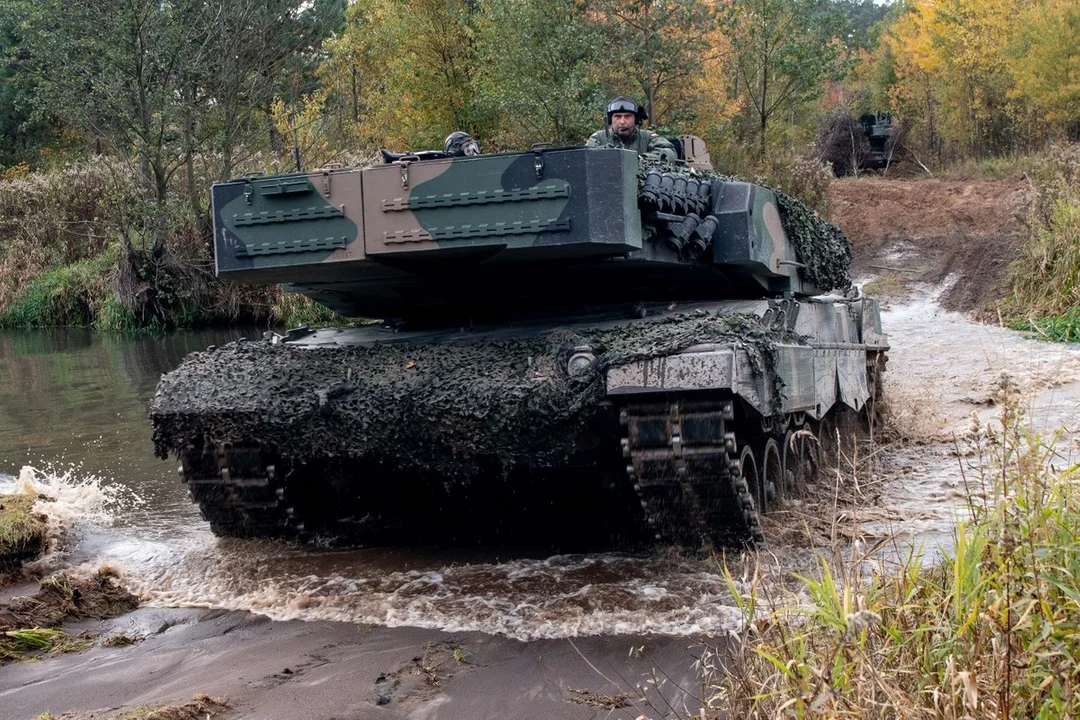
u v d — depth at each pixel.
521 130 26.86
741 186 9.08
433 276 8.33
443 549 8.31
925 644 4.51
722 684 5.08
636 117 10.49
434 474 7.91
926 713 4.11
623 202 7.34
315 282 8.56
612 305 8.91
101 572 8.04
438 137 29.44
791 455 9.09
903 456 11.16
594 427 7.15
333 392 7.39
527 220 7.35
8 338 28.23
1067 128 36.41
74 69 26.73
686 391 6.67
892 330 20.83
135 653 6.48
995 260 25.06
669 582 7.09
